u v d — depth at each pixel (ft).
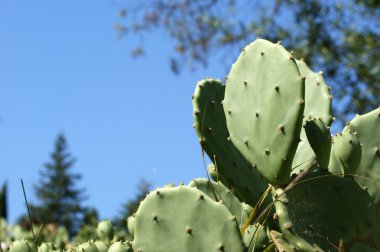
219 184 12.58
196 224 10.55
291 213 10.99
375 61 43.32
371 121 12.50
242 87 12.15
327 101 13.30
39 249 13.44
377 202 12.24
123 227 17.53
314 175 11.24
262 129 11.73
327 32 43.70
